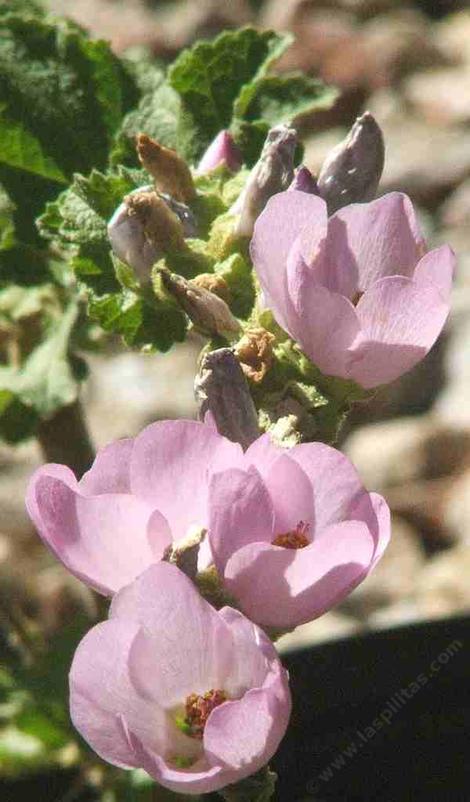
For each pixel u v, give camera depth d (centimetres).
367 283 27
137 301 31
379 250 27
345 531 23
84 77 37
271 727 22
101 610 45
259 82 36
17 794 47
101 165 37
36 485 24
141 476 25
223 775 23
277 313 27
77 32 38
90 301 32
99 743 23
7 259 37
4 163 36
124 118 37
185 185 31
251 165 36
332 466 24
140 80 37
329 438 27
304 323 26
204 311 27
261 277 26
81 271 32
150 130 37
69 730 46
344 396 27
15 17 37
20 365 39
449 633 44
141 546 25
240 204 30
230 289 29
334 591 24
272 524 24
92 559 25
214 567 24
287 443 26
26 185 36
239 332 28
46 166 37
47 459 44
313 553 23
